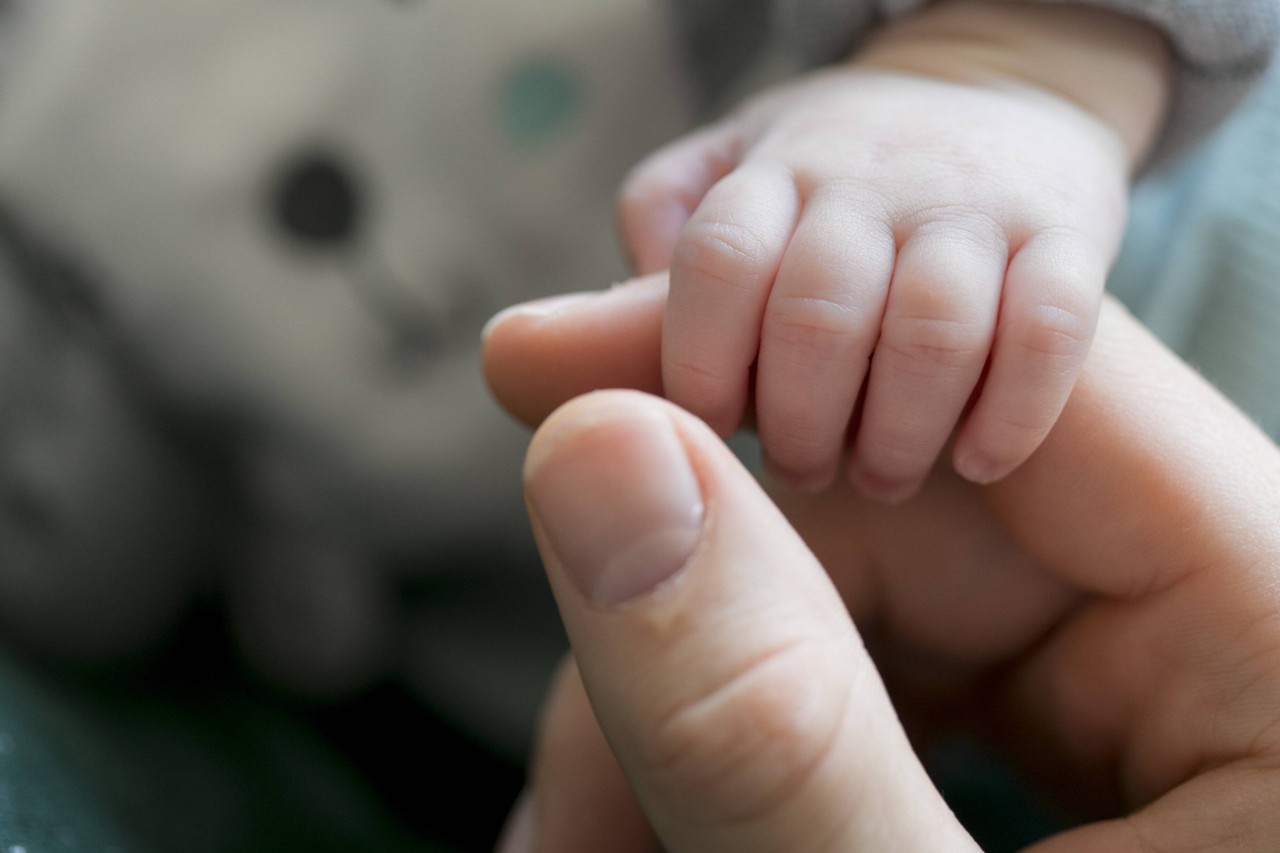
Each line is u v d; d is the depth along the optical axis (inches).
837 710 6.7
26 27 11.3
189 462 11.3
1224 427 7.9
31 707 8.9
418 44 11.8
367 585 11.7
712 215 7.7
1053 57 9.3
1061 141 8.5
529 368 8.0
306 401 11.6
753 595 6.7
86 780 8.5
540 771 9.0
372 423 11.7
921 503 8.6
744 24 12.1
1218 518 7.7
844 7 10.1
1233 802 7.3
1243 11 9.3
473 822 10.7
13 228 11.0
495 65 11.9
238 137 11.4
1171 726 7.8
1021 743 8.9
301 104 11.6
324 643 11.5
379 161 11.8
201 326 11.3
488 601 12.0
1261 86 10.0
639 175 9.2
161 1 11.4
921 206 7.8
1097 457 7.9
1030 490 8.0
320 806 9.8
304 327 11.6
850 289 7.5
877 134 8.3
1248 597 7.6
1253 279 11.2
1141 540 7.8
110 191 11.2
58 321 11.0
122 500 10.8
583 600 6.8
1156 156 10.3
